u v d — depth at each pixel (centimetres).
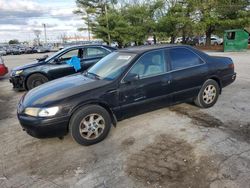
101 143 388
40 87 434
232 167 301
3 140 425
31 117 354
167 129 423
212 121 446
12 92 830
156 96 434
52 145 392
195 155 334
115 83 392
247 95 612
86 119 374
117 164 327
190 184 277
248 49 2353
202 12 2830
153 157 338
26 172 322
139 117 484
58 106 350
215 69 508
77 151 368
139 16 3247
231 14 2792
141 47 473
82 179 300
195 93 490
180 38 3856
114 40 3494
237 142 363
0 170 330
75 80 433
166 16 2977
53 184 294
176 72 454
